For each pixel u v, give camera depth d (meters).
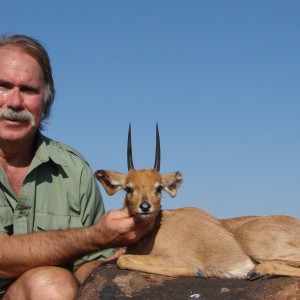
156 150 2.20
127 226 1.88
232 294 1.78
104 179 2.16
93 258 2.13
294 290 1.78
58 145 2.13
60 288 1.84
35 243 1.88
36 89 2.05
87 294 1.82
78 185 2.09
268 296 1.77
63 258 1.89
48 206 2.04
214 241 2.10
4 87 2.03
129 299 1.79
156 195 2.09
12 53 2.04
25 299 1.86
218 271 2.10
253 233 2.07
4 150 2.03
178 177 2.18
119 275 1.88
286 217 2.08
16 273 1.90
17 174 2.05
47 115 2.18
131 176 2.12
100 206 2.18
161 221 2.14
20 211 2.01
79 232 1.88
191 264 2.09
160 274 1.94
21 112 2.02
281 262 2.00
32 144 2.08
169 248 2.10
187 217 2.14
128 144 2.19
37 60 2.07
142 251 2.11
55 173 2.07
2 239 1.89
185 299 1.78
